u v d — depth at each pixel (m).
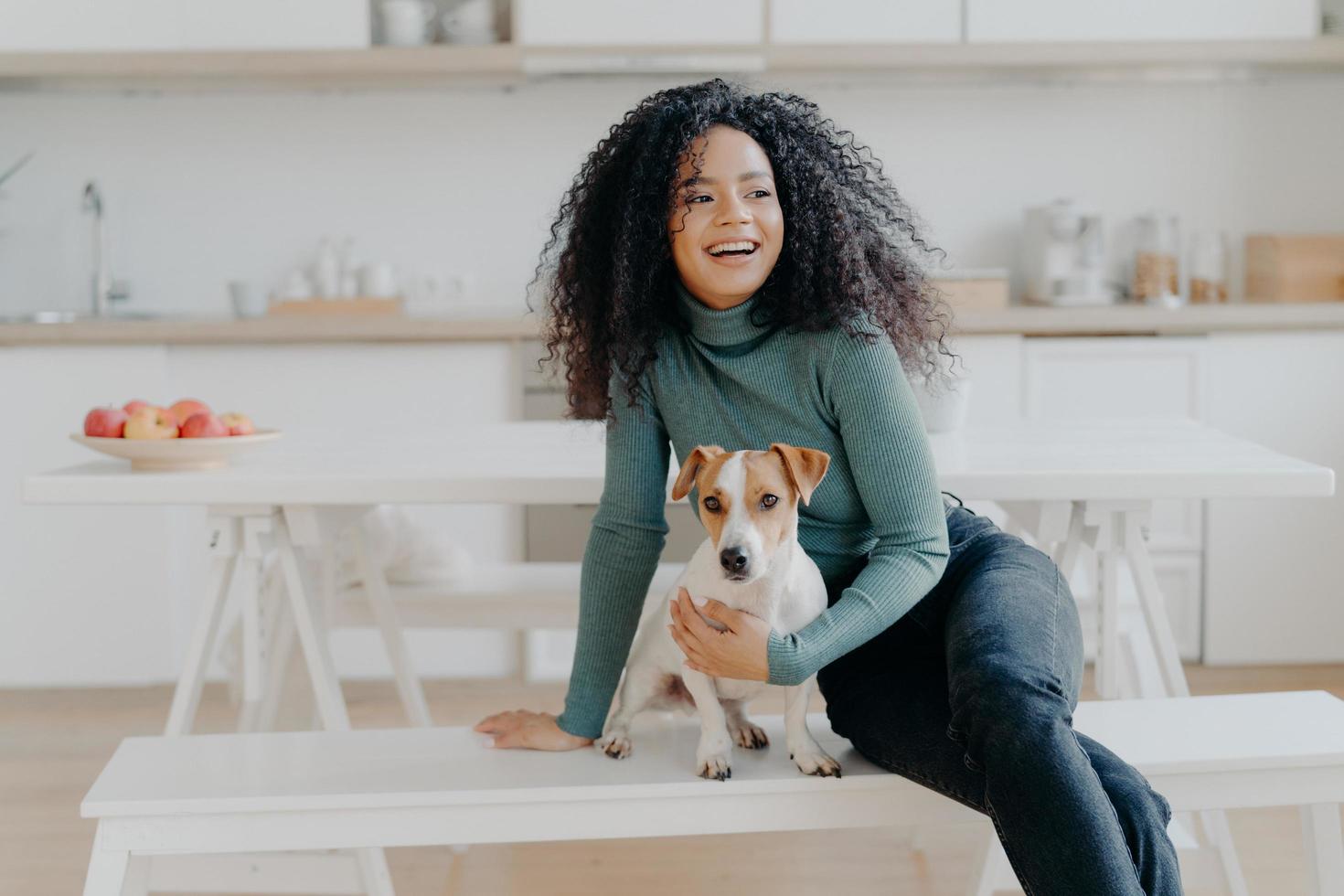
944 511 1.46
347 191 3.85
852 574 1.55
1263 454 1.88
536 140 3.83
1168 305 3.40
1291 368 3.36
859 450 1.44
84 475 1.77
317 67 3.40
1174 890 1.23
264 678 2.23
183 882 1.89
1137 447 1.96
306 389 3.36
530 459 1.92
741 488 1.28
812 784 1.40
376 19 3.51
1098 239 3.62
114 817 1.39
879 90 3.82
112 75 3.48
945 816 1.42
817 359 1.45
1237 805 1.47
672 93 1.50
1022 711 1.24
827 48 3.41
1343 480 3.36
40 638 3.35
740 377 1.48
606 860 2.25
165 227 3.84
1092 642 3.23
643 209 1.46
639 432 1.55
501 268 3.87
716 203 1.42
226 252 3.85
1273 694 1.65
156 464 1.83
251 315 3.52
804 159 1.46
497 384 3.36
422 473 1.78
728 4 3.41
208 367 3.34
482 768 1.46
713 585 1.36
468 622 2.43
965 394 2.11
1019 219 3.87
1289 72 3.75
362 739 1.56
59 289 3.83
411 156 3.84
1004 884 1.99
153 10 3.39
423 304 3.85
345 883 1.89
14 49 3.39
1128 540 1.94
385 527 2.47
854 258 1.45
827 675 1.56
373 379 3.36
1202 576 3.38
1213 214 3.86
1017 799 1.22
